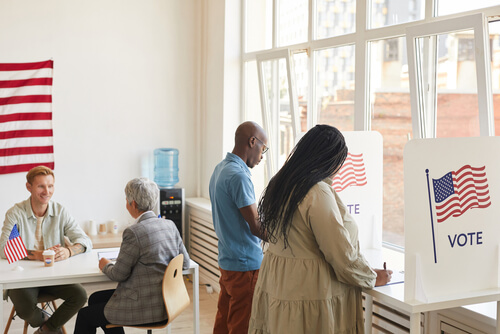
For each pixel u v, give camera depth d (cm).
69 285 379
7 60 531
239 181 318
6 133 533
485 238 249
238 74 564
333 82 424
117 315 312
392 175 376
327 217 234
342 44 408
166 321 320
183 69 599
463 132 316
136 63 579
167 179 598
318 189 240
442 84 325
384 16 373
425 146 236
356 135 312
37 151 545
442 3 328
